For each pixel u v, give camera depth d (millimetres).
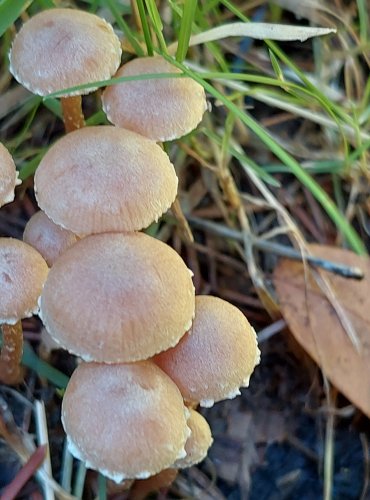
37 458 185
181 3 235
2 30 194
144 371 157
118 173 164
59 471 194
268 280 234
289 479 204
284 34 208
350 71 263
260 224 243
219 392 165
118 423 150
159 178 169
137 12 225
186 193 240
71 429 154
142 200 165
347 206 250
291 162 198
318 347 207
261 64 257
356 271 217
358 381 203
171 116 184
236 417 213
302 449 209
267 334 220
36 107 222
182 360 165
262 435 211
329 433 205
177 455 155
